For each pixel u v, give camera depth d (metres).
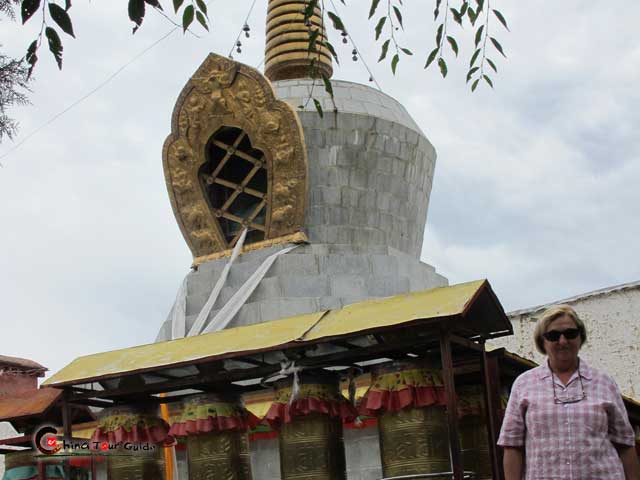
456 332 12.03
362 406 12.72
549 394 7.77
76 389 13.98
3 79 11.16
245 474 13.65
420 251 21.39
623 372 22.80
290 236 18.86
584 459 7.50
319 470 12.81
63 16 8.91
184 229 20.16
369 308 12.34
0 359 22.69
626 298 23.16
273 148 19.08
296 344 12.02
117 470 14.05
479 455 13.49
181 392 15.98
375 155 19.86
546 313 8.02
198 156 19.91
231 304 18.14
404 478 11.98
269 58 21.84
